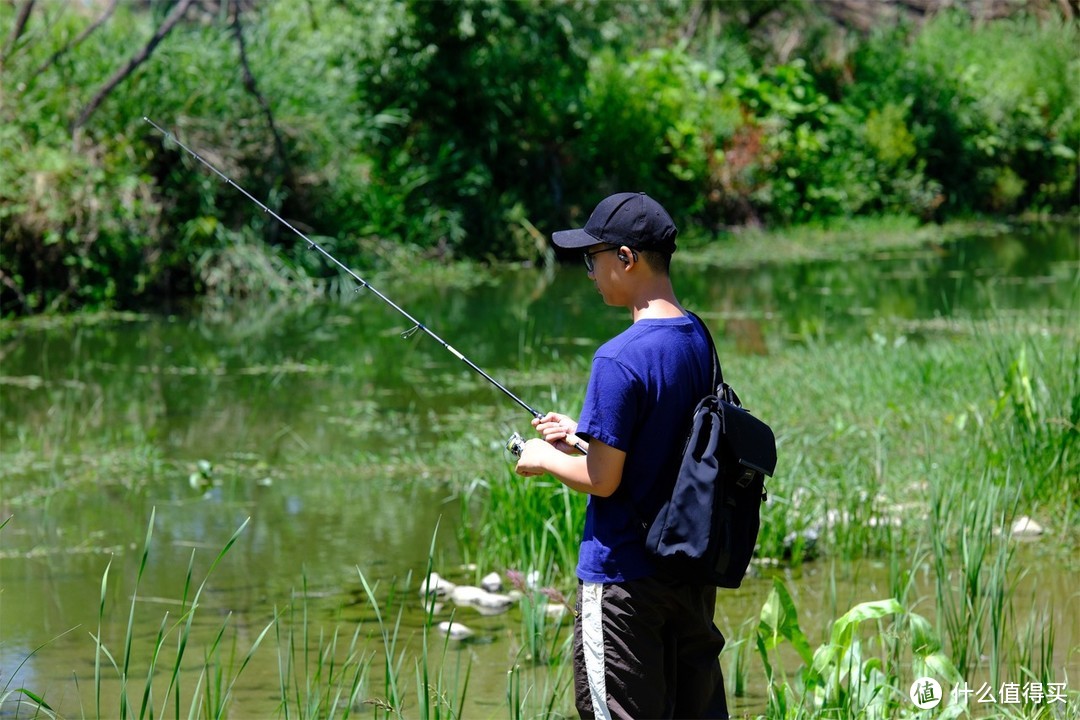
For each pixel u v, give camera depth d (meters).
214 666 11.47
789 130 56.81
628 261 7.97
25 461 19.19
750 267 43.31
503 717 10.33
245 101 37.16
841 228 54.22
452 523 16.16
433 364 26.80
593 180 48.19
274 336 30.44
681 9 60.44
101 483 18.16
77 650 11.95
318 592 13.61
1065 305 31.61
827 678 9.59
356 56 43.28
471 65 43.62
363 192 40.81
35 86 34.84
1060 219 62.50
